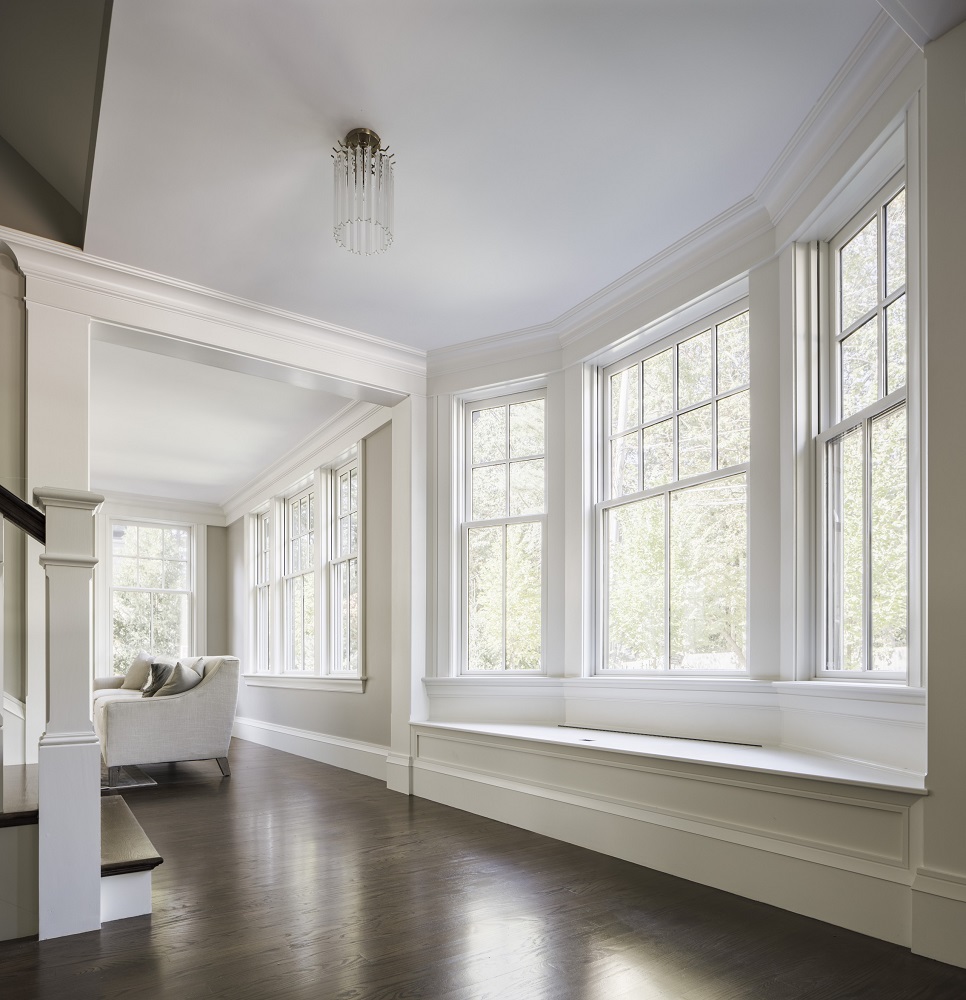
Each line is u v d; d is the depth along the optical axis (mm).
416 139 3041
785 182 3252
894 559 2770
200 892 2947
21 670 3555
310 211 3523
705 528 3887
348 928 2557
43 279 3807
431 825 4062
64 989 2100
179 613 9805
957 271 2256
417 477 5297
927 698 2250
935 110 2328
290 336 4727
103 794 5070
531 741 3979
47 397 3744
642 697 4059
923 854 2248
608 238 3832
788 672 3248
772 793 2775
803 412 3271
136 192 3359
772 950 2318
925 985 2039
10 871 2484
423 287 4352
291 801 4770
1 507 2562
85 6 2824
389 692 5660
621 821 3398
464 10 2404
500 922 2600
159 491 9398
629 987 2096
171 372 5504
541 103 2848
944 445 2252
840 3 2387
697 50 2588
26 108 3445
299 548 8102
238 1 2346
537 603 4863
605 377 4730
